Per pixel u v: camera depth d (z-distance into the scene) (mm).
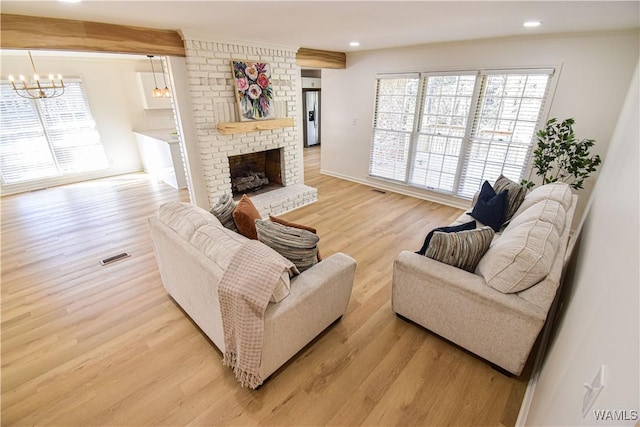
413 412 1722
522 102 3789
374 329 2301
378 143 5434
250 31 3244
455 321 1998
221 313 1714
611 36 3119
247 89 3898
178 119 3611
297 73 4555
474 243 1983
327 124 6148
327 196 5203
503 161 4102
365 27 3076
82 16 2477
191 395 1808
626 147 1863
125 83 6215
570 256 2584
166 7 2248
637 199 1010
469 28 3162
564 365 1194
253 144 4242
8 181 5309
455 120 4391
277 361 1839
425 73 4457
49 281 2854
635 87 2457
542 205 2441
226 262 1753
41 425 1644
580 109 3449
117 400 1775
